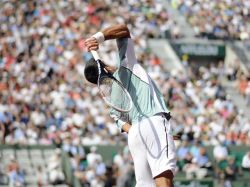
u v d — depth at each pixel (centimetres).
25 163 6122
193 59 10162
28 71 7688
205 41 10269
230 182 6391
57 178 5928
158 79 8181
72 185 5906
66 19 9156
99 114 6906
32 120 6531
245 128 7606
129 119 1738
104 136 6575
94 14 9638
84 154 6153
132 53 1727
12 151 6172
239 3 11112
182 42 10031
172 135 1698
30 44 8350
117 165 5984
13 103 6688
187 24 10519
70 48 8350
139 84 1714
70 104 7000
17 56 8019
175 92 7931
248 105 8781
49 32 8725
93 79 1780
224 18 10719
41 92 7162
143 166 1689
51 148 6288
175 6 10800
